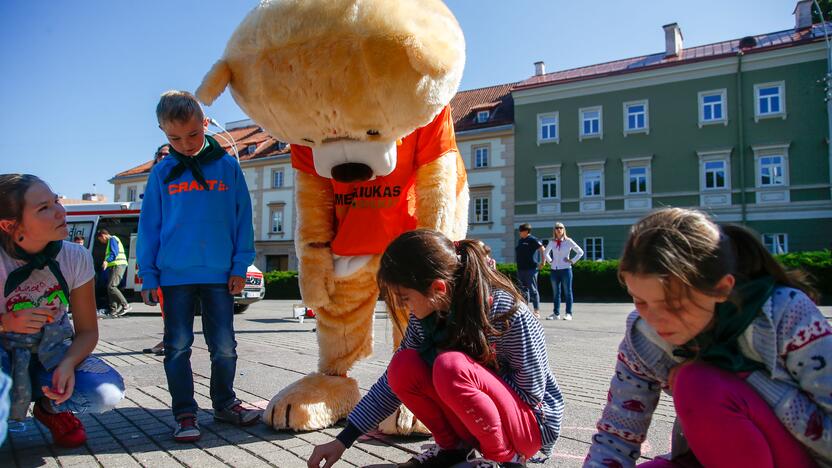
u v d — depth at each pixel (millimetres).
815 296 1569
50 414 2686
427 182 2955
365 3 2428
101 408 2650
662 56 29672
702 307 1413
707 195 26312
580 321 10078
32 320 2436
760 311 1431
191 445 2705
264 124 2656
